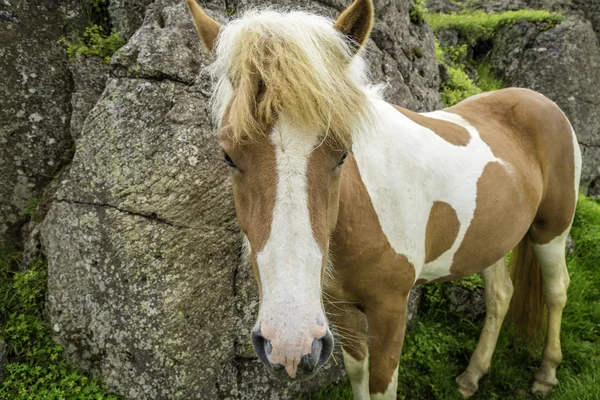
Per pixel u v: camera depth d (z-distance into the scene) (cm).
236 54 115
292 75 104
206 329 198
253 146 108
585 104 546
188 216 195
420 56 357
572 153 234
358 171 153
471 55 602
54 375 201
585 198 445
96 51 233
